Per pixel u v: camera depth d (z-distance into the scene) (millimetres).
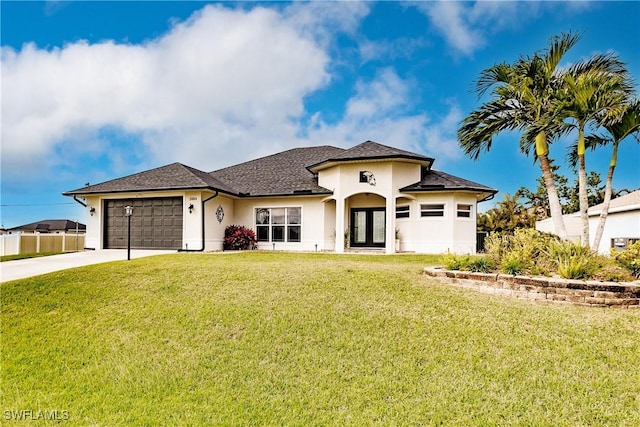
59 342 5945
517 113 10875
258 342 5758
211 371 5027
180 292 8125
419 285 8453
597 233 10641
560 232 10414
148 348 5703
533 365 4867
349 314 6641
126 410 4238
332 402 4285
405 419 3947
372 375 4809
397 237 18719
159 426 3934
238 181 22688
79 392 4621
